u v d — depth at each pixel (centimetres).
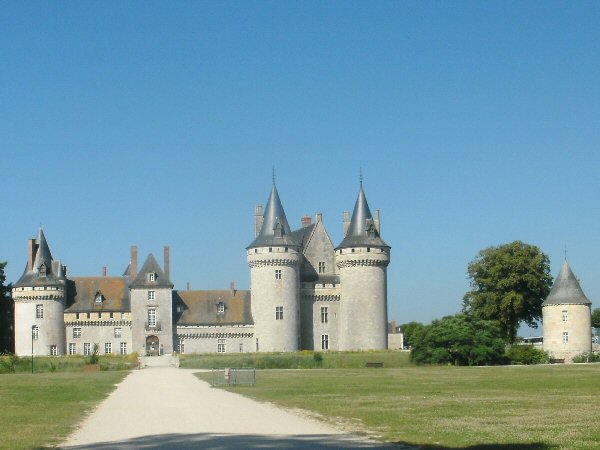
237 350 10338
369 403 3216
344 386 4381
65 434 2317
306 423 2530
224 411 2973
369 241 10050
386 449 1956
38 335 10119
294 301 10025
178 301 10538
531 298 9725
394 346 13675
